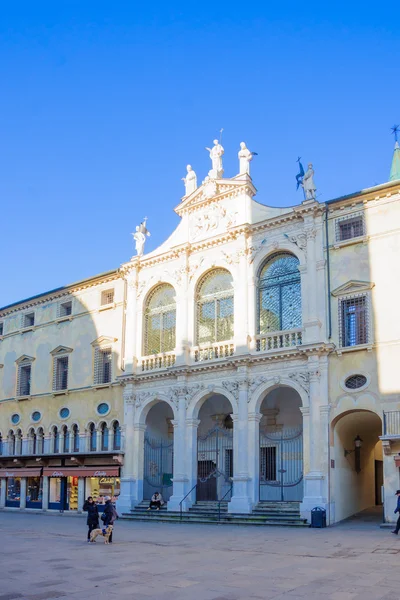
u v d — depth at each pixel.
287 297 31.83
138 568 16.31
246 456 30.50
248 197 34.28
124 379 36.44
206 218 35.62
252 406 31.00
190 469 32.69
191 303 35.00
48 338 43.06
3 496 42.16
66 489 38.75
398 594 12.52
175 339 35.69
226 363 32.03
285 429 33.03
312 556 18.16
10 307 46.38
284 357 30.25
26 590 13.49
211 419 36.06
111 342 38.78
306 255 30.86
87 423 38.81
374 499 33.38
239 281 33.09
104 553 19.45
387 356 27.59
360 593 12.68
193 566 16.56
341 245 29.95
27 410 42.88
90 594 13.04
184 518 30.84
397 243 28.50
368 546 19.98
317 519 26.50
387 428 26.72
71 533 26.30
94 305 40.56
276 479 32.56
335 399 28.56
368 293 28.77
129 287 38.25
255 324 32.25
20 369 44.50
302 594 12.71
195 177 37.41
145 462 35.88
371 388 27.70
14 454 42.88
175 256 36.31
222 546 20.92
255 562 17.16
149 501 34.78
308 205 30.86
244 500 29.78
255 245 33.06
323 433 28.39
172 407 34.16
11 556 18.81
